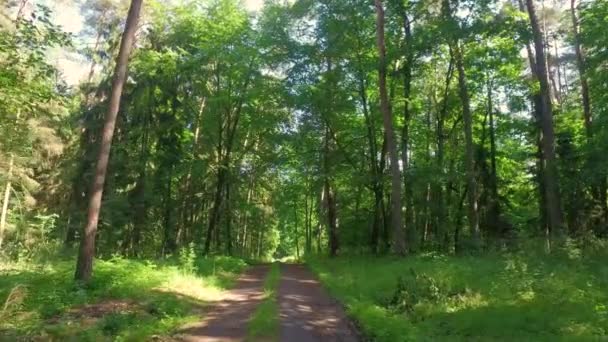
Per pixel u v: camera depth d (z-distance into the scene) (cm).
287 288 1602
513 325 935
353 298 1302
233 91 3584
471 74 2822
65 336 855
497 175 3628
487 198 3225
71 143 2994
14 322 925
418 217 3534
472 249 2288
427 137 3450
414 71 3061
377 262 2156
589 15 2330
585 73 2242
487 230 3148
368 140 3441
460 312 1053
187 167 3272
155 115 3130
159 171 3167
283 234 8350
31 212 2706
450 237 3231
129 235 2958
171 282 1488
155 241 3650
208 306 1257
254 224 5678
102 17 3089
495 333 908
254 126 3672
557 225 2011
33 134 2083
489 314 1005
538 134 2912
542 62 2139
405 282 1286
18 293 1055
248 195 4934
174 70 3081
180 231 3656
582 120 3083
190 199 3981
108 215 2608
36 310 1019
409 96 2862
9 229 2402
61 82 2403
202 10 3372
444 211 3206
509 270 1333
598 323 907
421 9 2598
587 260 1491
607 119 2100
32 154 2369
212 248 4066
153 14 2861
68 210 2748
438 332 951
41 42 1308
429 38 2416
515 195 3875
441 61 3109
